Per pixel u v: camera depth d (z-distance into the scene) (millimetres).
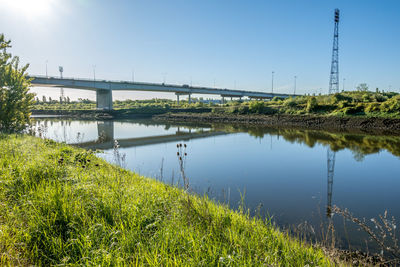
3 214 3357
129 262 2582
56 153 7930
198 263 2562
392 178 11031
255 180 10484
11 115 17016
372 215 6844
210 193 8422
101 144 22062
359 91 59031
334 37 59938
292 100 55906
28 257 2627
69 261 2629
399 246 4789
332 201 7984
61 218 3320
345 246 4820
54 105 117500
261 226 3949
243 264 2641
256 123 49750
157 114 77875
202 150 18703
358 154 16969
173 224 3471
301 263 2971
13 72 17438
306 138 25688
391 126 33219
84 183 4809
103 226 3150
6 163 5832
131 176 7289
